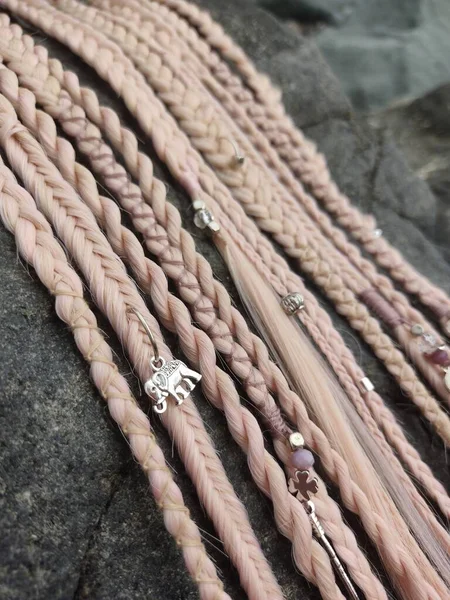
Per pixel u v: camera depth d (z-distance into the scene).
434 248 0.20
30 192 0.12
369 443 0.14
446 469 0.15
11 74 0.14
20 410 0.11
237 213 0.15
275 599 0.11
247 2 0.22
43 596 0.10
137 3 0.18
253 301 0.14
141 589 0.11
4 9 0.16
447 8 0.29
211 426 0.13
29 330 0.11
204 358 0.12
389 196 0.20
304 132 0.20
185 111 0.16
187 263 0.13
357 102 0.27
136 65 0.16
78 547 0.11
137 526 0.11
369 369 0.15
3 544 0.10
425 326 0.16
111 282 0.12
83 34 0.16
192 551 0.11
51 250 0.12
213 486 0.11
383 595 0.12
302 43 0.22
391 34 0.28
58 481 0.11
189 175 0.15
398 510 0.13
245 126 0.18
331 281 0.16
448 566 0.13
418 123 0.25
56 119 0.14
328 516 0.12
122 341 0.12
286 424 0.13
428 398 0.15
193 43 0.18
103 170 0.14
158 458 0.11
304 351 0.14
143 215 0.14
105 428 0.11
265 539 0.12
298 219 0.16
